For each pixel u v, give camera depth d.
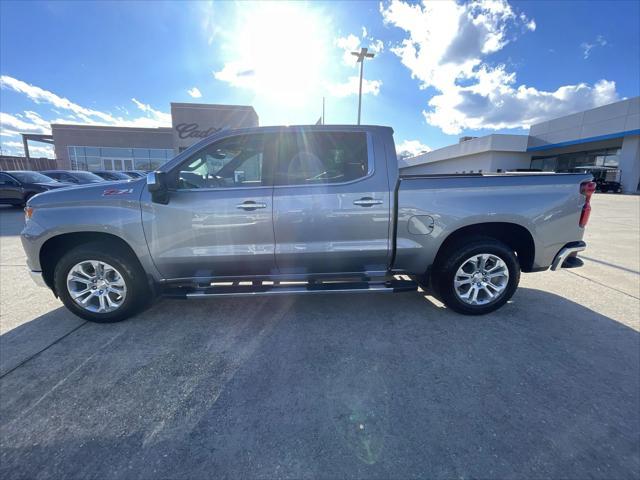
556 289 4.04
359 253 3.10
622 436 1.81
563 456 1.69
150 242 2.99
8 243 6.76
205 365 2.51
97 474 1.62
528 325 3.09
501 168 35.50
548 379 2.30
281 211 2.99
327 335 2.94
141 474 1.62
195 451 1.75
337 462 1.67
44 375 2.39
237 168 3.08
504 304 3.32
